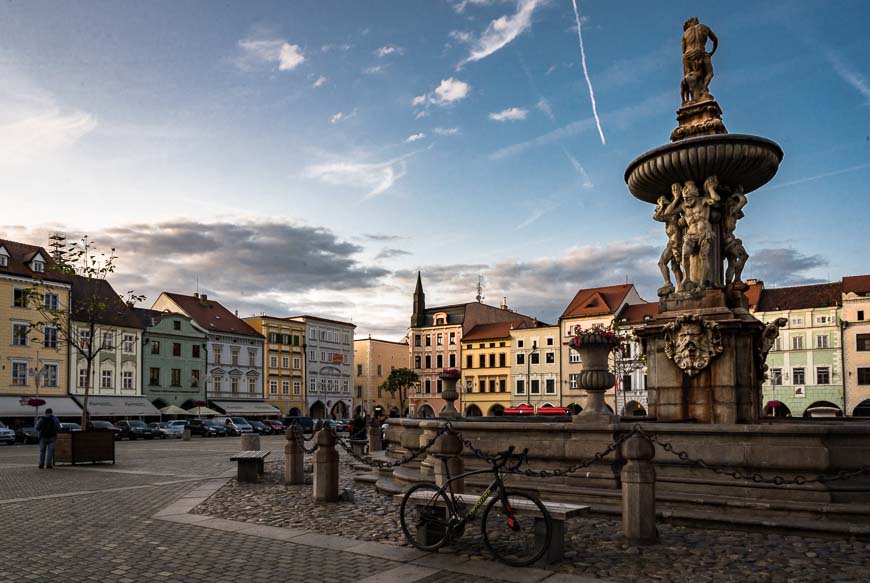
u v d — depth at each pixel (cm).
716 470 854
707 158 1306
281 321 7788
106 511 1118
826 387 6028
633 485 812
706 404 1278
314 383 8175
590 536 845
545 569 712
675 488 971
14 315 5206
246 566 743
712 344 1268
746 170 1336
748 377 1277
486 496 768
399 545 833
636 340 1399
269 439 4722
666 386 1327
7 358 5144
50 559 782
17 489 1433
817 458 879
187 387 6594
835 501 875
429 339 8531
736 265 1351
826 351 6056
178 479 1614
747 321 1262
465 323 8300
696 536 841
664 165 1348
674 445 984
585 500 1002
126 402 5894
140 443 3953
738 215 1374
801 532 833
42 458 1958
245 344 7312
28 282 5309
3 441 4131
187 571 725
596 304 7238
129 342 6056
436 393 8400
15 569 739
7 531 950
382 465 1431
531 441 1091
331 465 1176
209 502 1206
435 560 758
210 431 5247
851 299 5978
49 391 5375
